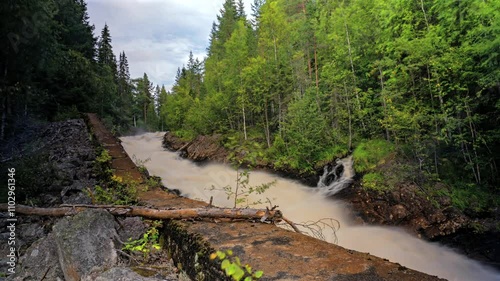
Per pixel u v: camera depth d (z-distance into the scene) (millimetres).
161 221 4367
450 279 7574
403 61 14195
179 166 21594
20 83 11352
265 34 22703
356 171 14469
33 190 7668
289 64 23500
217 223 3988
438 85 11664
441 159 12250
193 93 48125
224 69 28578
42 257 3854
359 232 10180
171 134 36625
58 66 18641
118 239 3846
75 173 9281
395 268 2432
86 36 31188
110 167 8781
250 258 2730
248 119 27828
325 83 20516
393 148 14250
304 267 2504
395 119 13406
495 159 11445
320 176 16141
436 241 9375
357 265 2510
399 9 15055
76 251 3396
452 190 10891
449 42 12312
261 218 4020
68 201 7297
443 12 12633
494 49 10125
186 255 3426
